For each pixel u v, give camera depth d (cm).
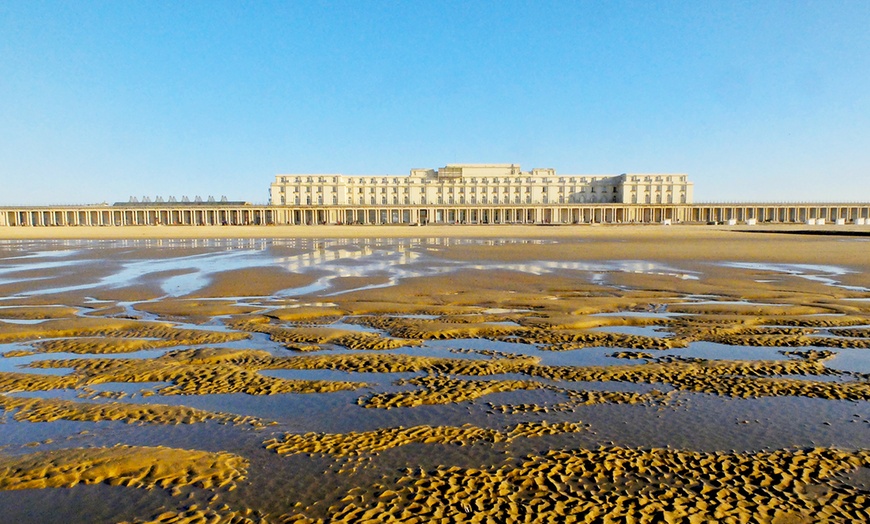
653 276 1805
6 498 372
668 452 437
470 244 4103
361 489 383
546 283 1609
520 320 1002
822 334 872
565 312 1095
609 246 3719
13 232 7294
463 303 1222
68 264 2391
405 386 607
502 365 684
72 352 757
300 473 407
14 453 436
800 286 1523
